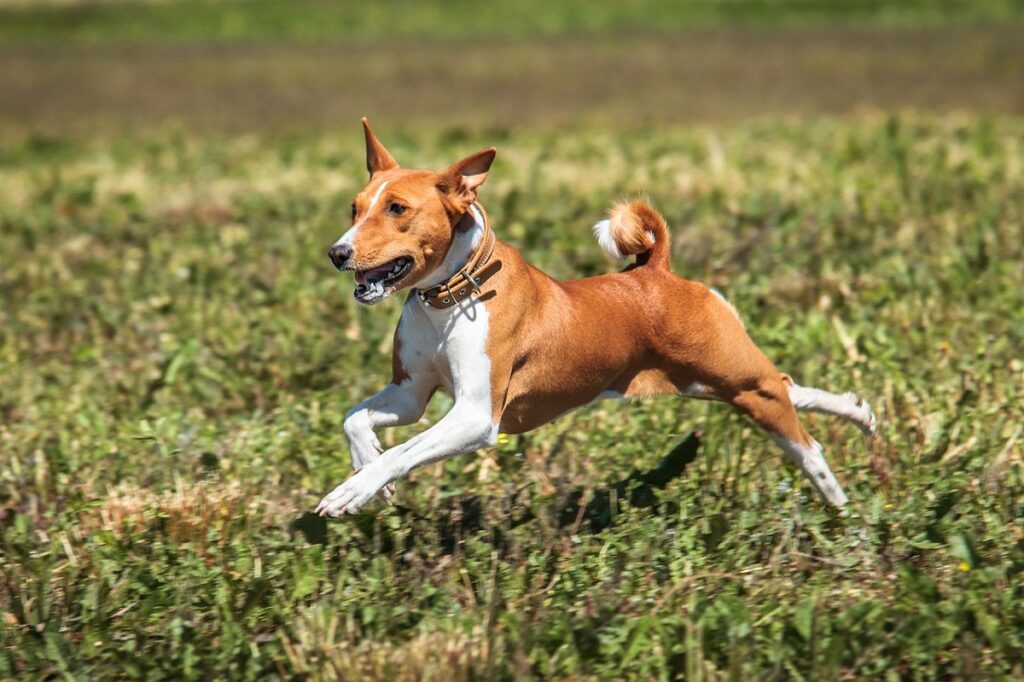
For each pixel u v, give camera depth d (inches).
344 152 1080.8
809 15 2353.6
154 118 1491.1
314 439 436.1
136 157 1132.5
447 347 349.1
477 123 1349.7
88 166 1080.2
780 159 922.7
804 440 385.7
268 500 397.7
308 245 690.8
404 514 375.2
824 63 1752.0
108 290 644.1
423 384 364.2
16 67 1998.0
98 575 347.3
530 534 366.0
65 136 1342.3
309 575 337.4
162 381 499.5
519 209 757.9
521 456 414.6
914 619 301.9
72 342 570.3
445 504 392.5
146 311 599.2
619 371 374.3
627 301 371.9
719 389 380.8
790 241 654.5
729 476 397.4
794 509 363.9
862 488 387.5
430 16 2556.6
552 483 404.5
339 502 341.7
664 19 2406.5
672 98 1499.8
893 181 805.9
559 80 1708.9
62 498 407.2
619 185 840.9
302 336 543.5
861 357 473.4
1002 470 390.6
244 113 1517.0
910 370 470.3
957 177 796.0
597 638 305.6
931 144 968.9
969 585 320.8
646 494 383.9
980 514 360.5
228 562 353.4
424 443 344.5
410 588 338.3
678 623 307.0
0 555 371.6
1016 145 948.6
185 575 340.2
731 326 379.6
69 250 740.0
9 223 816.3
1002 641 300.8
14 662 313.4
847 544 349.4
